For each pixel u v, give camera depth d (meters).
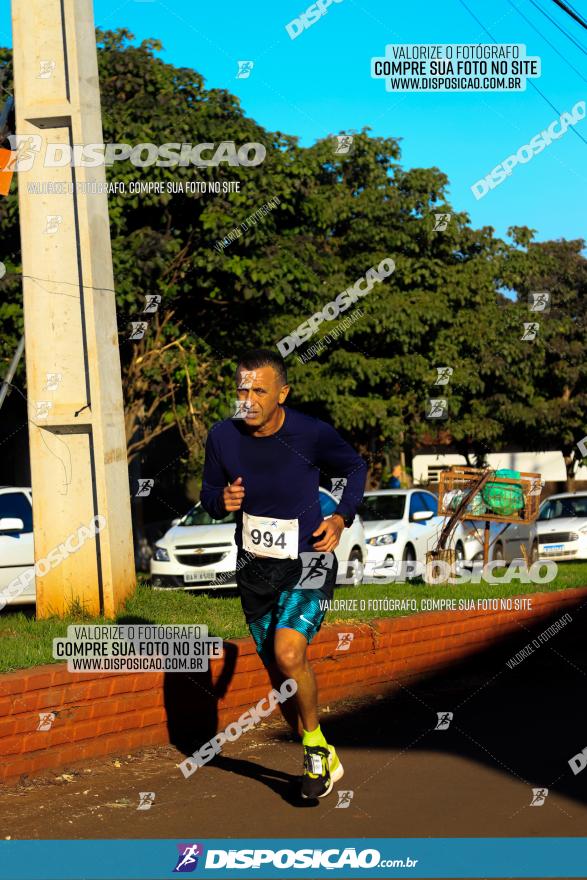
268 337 21.58
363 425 26.83
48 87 9.57
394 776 6.43
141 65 17.50
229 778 6.39
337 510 5.90
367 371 26.73
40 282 9.54
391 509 19.12
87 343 9.41
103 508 9.42
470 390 30.78
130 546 9.80
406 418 30.36
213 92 17.41
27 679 6.28
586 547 23.42
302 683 5.55
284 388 5.79
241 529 5.86
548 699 9.14
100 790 6.11
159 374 18.42
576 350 36.72
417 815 5.62
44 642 7.76
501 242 30.55
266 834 5.31
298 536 5.76
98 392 9.39
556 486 45.91
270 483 5.74
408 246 28.61
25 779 6.25
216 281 17.89
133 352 18.39
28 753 6.30
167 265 17.14
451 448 41.25
